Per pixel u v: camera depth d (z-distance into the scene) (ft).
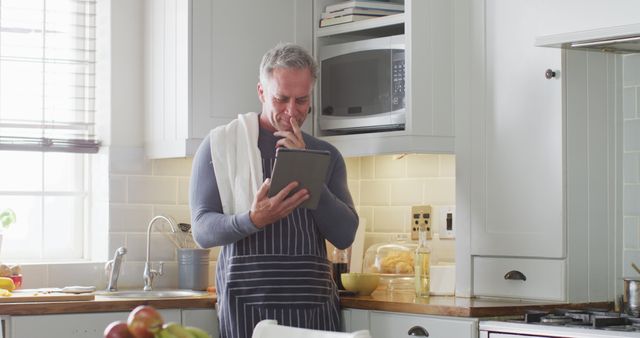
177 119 12.92
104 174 13.66
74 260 13.92
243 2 13.07
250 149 11.08
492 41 12.03
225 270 11.09
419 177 13.80
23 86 13.50
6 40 13.42
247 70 13.10
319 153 10.01
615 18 10.95
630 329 9.54
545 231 11.45
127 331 4.88
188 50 12.69
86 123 13.80
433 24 12.32
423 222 13.62
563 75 11.39
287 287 10.90
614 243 11.83
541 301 11.48
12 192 13.56
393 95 12.41
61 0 13.78
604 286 11.72
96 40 13.93
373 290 12.44
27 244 13.67
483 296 12.02
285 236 10.98
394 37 12.43
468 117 12.23
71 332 11.13
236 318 10.87
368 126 12.75
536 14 11.64
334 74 13.20
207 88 12.79
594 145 11.68
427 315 11.02
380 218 14.37
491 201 11.98
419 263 12.21
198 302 11.81
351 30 13.03
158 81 13.44
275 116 10.96
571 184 11.42
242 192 10.96
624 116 11.93
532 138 11.62
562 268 11.33
